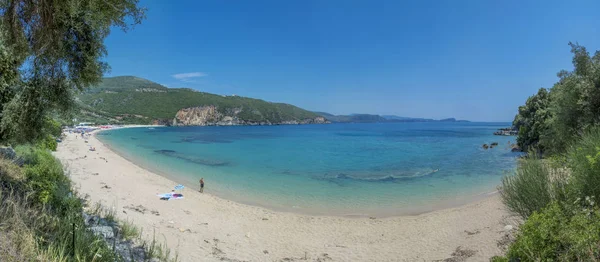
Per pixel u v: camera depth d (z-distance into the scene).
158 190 19.67
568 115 15.02
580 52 14.84
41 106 7.92
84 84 8.20
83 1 6.06
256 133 114.19
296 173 29.41
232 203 17.92
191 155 43.53
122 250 7.23
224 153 46.78
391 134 110.88
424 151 50.06
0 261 3.63
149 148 52.03
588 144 6.23
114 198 15.87
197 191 20.56
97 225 8.34
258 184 24.16
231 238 11.81
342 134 110.31
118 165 28.89
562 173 6.77
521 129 47.78
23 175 9.00
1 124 7.53
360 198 19.86
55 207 7.56
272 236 12.52
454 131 137.50
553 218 4.94
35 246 4.31
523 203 7.63
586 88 13.94
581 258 4.15
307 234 13.04
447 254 10.06
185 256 9.04
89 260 4.91
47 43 6.06
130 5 6.43
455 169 31.25
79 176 20.70
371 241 12.20
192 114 196.38
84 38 7.56
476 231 12.04
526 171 7.68
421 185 23.73
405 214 16.20
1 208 4.80
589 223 4.46
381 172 29.94
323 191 21.88
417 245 11.45
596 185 5.17
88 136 66.81
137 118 167.25
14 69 6.94
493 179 25.55
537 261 4.64
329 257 10.44
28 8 5.54
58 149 35.62
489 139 79.81
